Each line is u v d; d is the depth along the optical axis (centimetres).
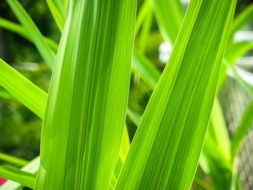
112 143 17
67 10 17
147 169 18
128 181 18
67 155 17
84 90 17
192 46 17
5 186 25
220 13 16
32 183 21
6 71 20
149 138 17
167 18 41
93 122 17
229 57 44
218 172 38
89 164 17
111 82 17
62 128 17
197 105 17
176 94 17
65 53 16
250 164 76
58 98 16
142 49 59
